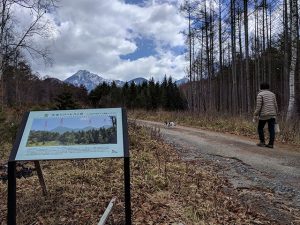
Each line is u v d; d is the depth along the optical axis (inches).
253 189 150.3
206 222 113.8
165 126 432.5
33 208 118.4
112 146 101.7
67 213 116.7
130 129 269.7
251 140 290.7
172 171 165.9
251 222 115.7
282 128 305.4
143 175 155.6
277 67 1068.5
